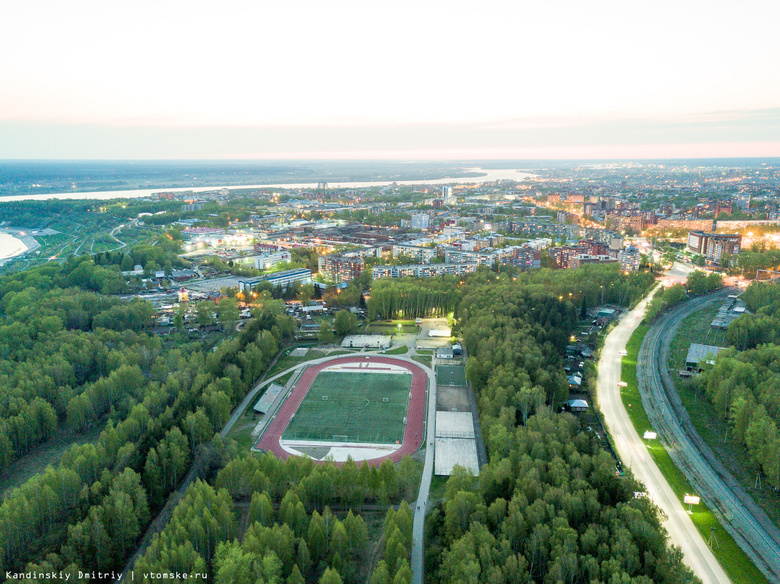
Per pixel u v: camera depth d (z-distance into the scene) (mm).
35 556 199750
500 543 193000
